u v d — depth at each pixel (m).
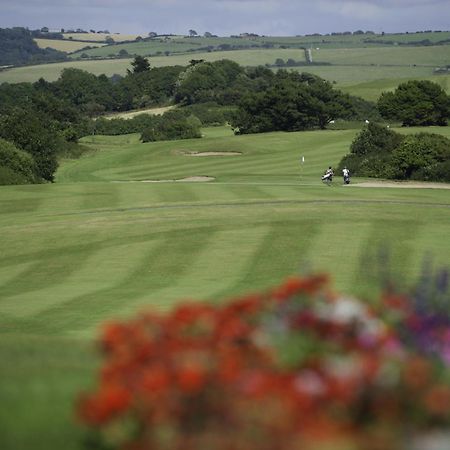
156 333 18.22
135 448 14.58
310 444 13.47
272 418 13.89
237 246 86.56
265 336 18.53
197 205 111.94
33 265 83.69
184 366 15.34
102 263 82.50
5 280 77.38
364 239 87.81
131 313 56.62
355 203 110.88
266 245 86.44
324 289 21.14
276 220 99.19
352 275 70.75
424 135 178.50
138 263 81.38
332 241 87.12
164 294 65.00
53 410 19.44
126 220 102.31
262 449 13.59
